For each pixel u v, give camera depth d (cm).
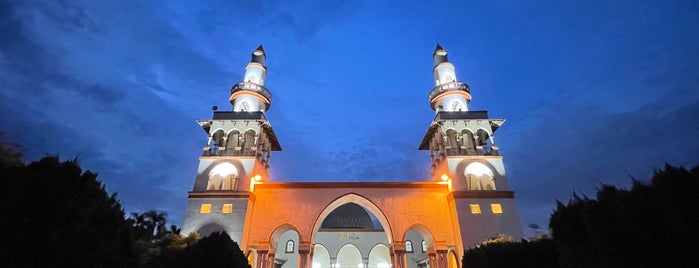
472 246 3086
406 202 3441
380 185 3525
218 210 3198
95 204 904
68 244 780
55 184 801
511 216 3219
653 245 656
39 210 759
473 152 3712
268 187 3491
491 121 3856
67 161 897
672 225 635
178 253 1563
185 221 3147
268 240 3222
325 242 5069
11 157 962
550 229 980
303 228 3281
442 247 3225
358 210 5459
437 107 4275
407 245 4728
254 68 4400
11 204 731
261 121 3756
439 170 3869
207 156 3512
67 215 797
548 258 1273
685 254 611
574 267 873
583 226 855
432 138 4250
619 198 735
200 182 3375
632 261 687
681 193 631
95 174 962
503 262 1394
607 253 738
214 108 3906
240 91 4097
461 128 3784
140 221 3544
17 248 712
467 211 3244
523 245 1373
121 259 937
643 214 682
